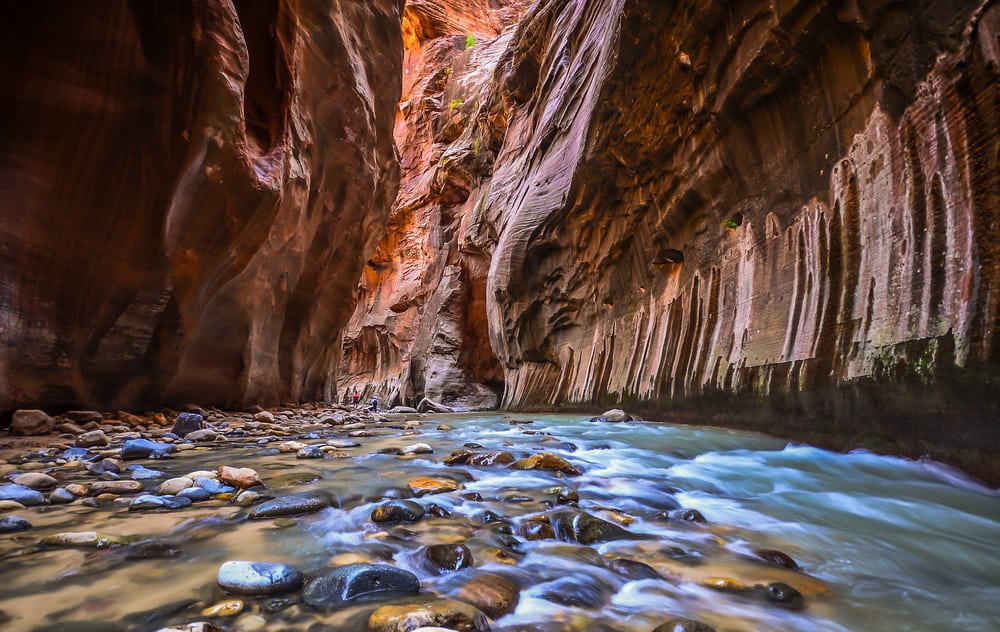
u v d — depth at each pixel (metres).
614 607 1.92
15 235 5.68
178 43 6.29
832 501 3.62
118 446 5.24
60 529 2.54
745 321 7.74
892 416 4.82
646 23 8.53
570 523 2.77
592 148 11.56
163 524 2.65
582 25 15.09
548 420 10.95
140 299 7.10
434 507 3.04
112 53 5.99
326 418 9.47
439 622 1.63
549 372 16.39
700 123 8.88
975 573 2.41
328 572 2.03
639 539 2.67
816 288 6.32
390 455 5.07
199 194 6.94
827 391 5.70
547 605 1.91
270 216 8.18
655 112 9.69
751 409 7.11
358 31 12.86
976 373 4.00
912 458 4.55
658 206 10.71
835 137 6.28
